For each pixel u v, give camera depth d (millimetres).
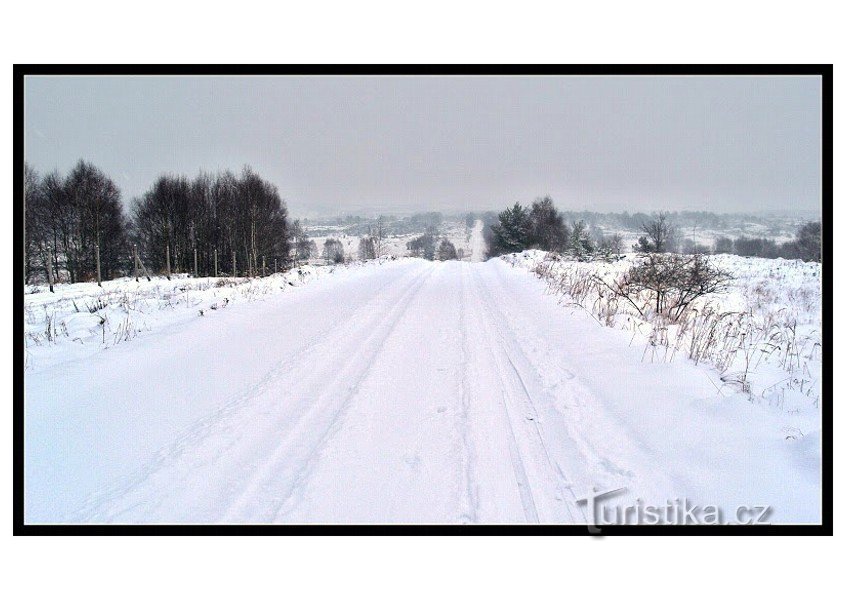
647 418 4512
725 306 10258
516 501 3328
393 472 3689
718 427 4258
